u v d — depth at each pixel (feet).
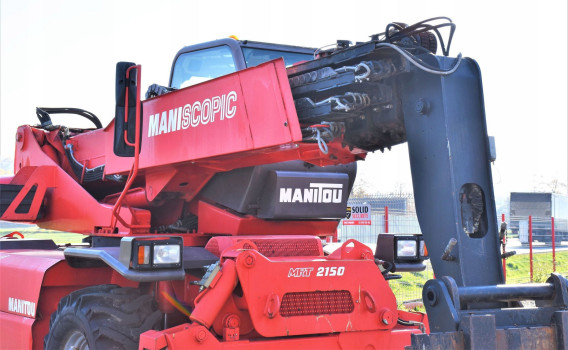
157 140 17.65
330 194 19.01
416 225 49.60
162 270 14.11
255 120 15.17
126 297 15.93
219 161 16.88
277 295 14.24
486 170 13.57
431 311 12.50
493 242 13.37
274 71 14.84
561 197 126.93
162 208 19.80
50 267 18.22
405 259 18.28
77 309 15.81
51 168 22.76
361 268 15.39
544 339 12.37
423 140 13.73
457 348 11.80
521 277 56.29
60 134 23.95
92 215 20.75
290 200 18.19
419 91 13.84
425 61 13.60
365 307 15.31
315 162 16.76
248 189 17.94
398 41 14.07
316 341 14.74
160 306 17.07
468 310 12.57
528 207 123.85
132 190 19.56
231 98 15.74
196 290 16.81
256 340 14.25
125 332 15.23
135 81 16.94
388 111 14.60
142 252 13.93
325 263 14.92
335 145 15.88
